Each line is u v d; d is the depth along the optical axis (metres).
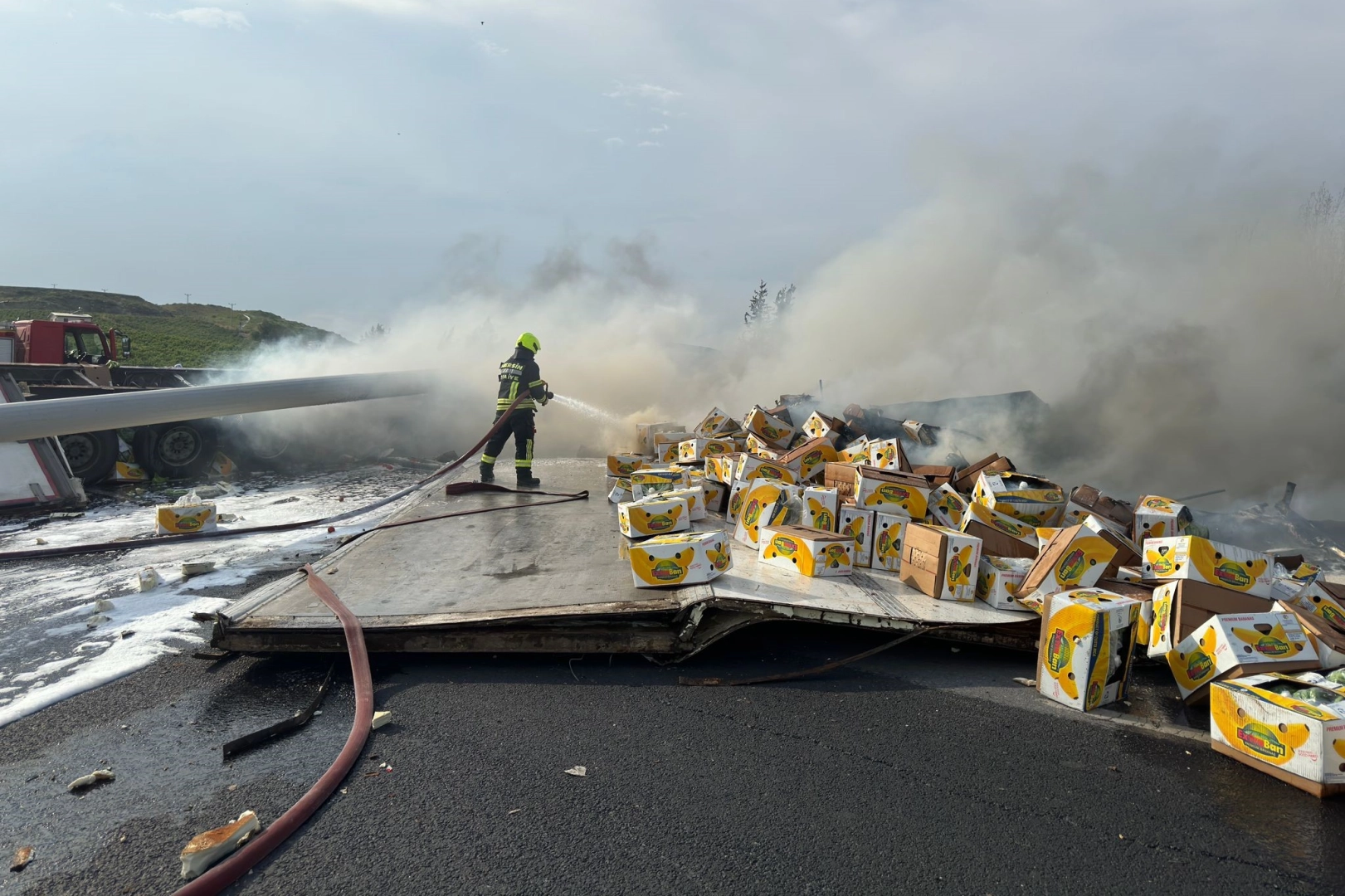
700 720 3.19
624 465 7.94
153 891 2.15
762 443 6.97
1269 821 2.46
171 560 6.01
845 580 4.24
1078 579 3.88
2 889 2.16
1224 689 2.88
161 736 3.08
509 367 7.95
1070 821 2.46
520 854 2.29
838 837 2.37
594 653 3.79
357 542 5.54
